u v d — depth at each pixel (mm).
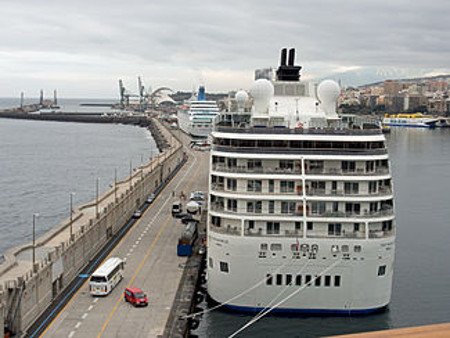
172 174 195250
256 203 69812
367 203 69312
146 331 61594
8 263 74625
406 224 132000
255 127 72312
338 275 68000
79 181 195875
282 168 71250
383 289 69812
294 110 81688
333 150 70375
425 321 73750
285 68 90812
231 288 69812
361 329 68125
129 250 94375
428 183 193500
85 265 85938
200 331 67500
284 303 69125
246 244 67812
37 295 65438
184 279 78875
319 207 69250
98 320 64500
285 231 68625
